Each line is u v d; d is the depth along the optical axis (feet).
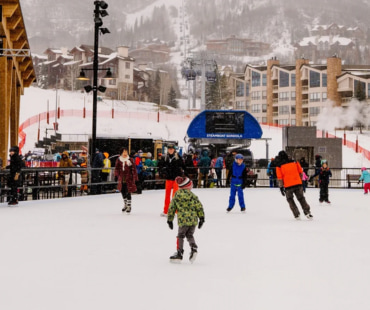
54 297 21.06
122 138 102.22
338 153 121.90
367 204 69.72
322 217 52.65
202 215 28.58
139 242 35.35
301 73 384.68
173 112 411.34
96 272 25.94
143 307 19.70
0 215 50.90
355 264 28.37
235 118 117.08
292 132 121.70
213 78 228.63
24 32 100.94
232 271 26.50
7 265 27.45
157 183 98.07
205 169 102.99
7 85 97.55
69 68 525.75
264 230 42.24
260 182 116.57
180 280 24.39
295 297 21.27
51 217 49.52
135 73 550.36
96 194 80.02
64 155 76.54
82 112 308.60
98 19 84.38
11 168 59.26
